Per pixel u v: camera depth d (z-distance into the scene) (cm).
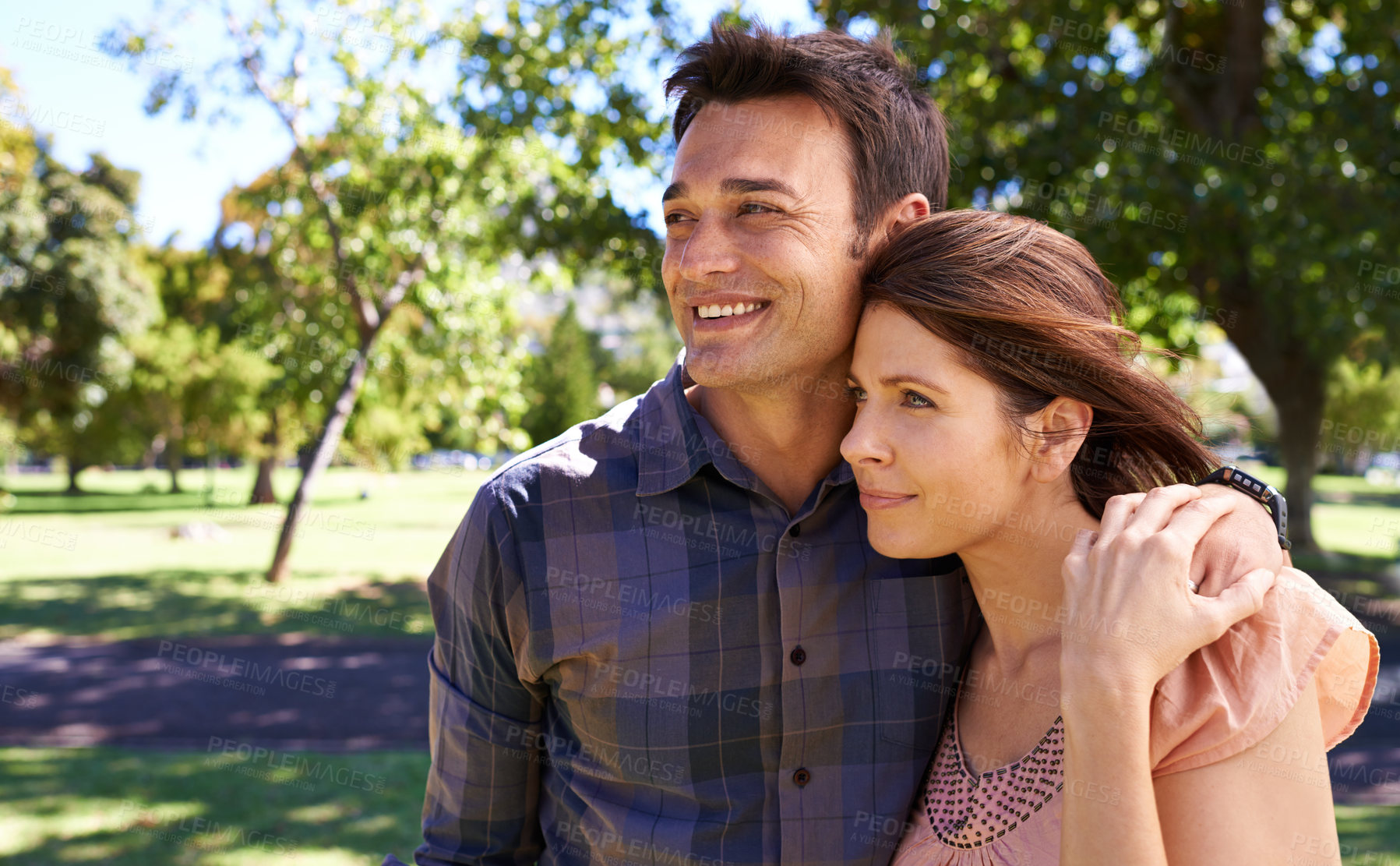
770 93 140
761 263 138
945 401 127
